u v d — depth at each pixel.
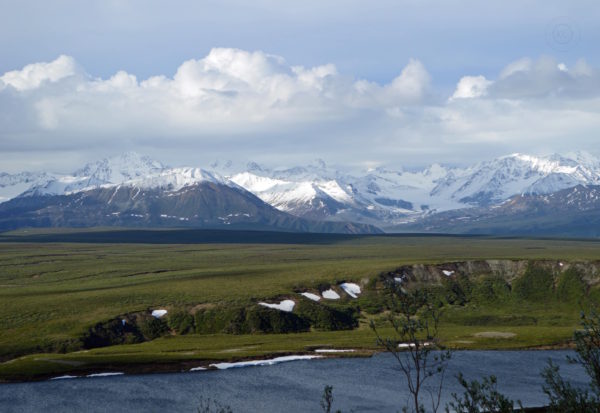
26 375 110.06
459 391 101.38
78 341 139.25
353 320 180.12
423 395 99.19
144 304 170.38
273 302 180.38
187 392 100.94
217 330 160.62
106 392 100.69
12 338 139.50
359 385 105.12
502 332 154.25
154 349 134.25
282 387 104.00
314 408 92.38
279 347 134.38
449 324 180.12
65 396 98.44
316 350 131.88
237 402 95.25
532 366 117.50
